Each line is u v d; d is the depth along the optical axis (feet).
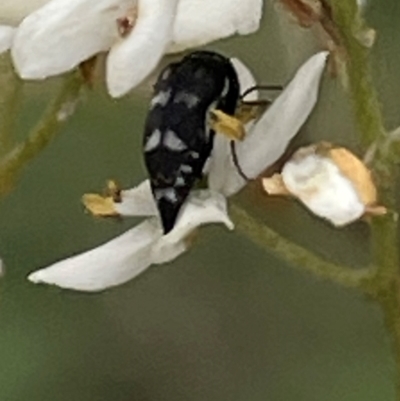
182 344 0.25
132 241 0.16
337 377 0.24
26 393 0.24
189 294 0.25
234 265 0.24
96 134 0.23
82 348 0.24
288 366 0.24
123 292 0.25
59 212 0.24
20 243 0.24
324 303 0.24
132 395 0.25
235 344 0.25
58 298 0.24
